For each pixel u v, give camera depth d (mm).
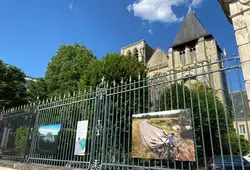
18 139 8164
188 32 36375
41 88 23516
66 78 25906
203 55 32500
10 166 7266
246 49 3625
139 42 45031
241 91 3502
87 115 6133
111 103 5789
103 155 5227
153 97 4945
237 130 3443
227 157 7145
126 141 5930
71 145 6184
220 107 8641
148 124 4586
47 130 7086
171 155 4023
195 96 8102
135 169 4504
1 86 18453
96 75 12383
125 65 12453
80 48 28875
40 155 6977
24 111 8547
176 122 4152
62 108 6980
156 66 37500
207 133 8422
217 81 16938
